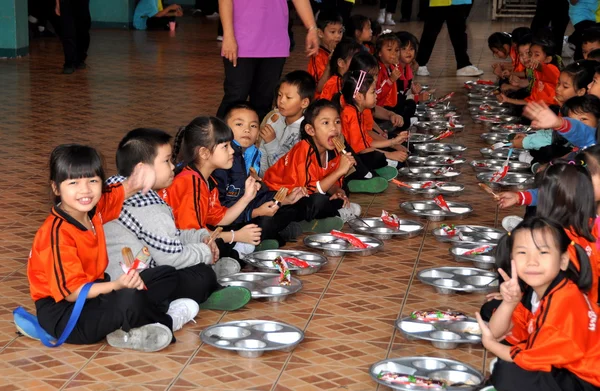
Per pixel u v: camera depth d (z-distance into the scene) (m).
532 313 3.66
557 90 7.04
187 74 13.48
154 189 4.64
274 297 4.82
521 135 7.38
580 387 3.44
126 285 4.04
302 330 4.41
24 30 14.63
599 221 4.13
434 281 5.11
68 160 3.98
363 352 4.20
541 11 14.24
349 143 7.37
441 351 4.23
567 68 6.95
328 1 12.29
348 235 5.79
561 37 14.28
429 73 14.25
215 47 16.77
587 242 3.89
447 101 11.58
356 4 24.38
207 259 4.69
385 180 7.21
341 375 3.95
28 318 4.22
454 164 8.08
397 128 9.51
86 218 4.17
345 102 7.41
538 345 3.39
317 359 4.11
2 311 4.58
